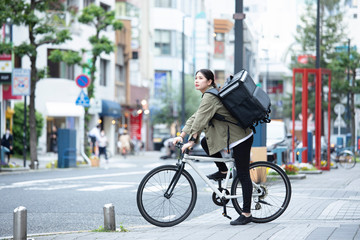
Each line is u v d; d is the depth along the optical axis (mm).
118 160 50719
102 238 8805
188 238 8297
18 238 8625
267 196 10383
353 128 56219
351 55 57812
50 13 36125
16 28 52875
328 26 68250
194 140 9961
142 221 12773
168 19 86875
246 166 10031
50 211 14453
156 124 76812
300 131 36531
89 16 42344
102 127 66062
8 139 39469
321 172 28438
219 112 9844
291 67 70875
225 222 11180
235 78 9883
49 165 36469
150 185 9984
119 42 67688
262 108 9688
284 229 8953
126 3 77125
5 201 16672
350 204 14180
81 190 20000
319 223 10086
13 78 34000
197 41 85875
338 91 59844
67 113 56250
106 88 64688
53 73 56562
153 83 85250
